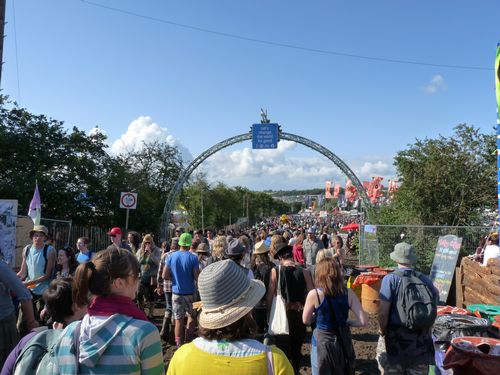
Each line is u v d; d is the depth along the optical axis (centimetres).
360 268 1088
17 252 1181
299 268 526
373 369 616
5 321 399
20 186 1798
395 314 402
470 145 2041
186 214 4916
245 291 207
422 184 2012
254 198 9494
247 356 195
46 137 2059
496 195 1958
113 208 2314
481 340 401
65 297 281
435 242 1519
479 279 762
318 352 410
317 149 3020
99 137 2331
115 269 220
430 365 400
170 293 763
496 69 852
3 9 846
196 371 193
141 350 210
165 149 3334
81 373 206
